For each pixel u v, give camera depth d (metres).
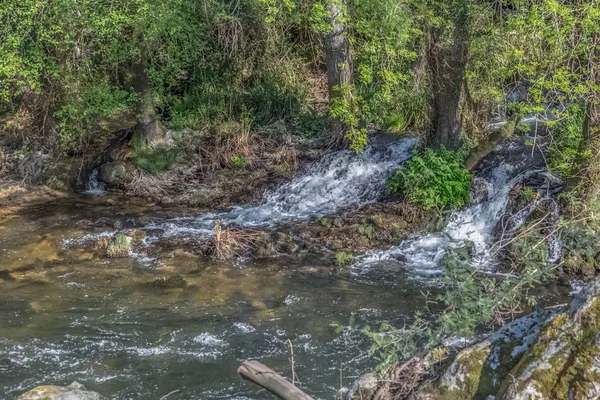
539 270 5.62
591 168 10.52
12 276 10.14
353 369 7.31
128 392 6.86
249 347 7.93
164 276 10.21
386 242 11.52
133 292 9.62
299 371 7.29
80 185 14.30
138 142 14.62
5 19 12.48
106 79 14.84
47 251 11.16
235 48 16.34
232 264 10.72
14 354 7.71
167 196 13.78
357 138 13.11
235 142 14.91
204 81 16.53
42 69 13.04
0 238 11.65
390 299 9.48
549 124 10.92
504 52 11.30
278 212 13.08
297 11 16.48
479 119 13.55
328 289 9.83
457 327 5.19
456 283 5.56
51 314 8.84
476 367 4.44
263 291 9.73
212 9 15.70
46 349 7.84
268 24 16.81
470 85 13.24
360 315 8.91
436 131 13.18
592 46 9.63
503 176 12.39
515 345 4.46
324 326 8.55
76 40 13.05
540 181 11.82
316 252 11.21
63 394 6.16
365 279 10.24
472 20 11.68
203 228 12.25
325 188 13.56
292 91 16.70
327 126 15.32
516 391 4.04
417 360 4.98
